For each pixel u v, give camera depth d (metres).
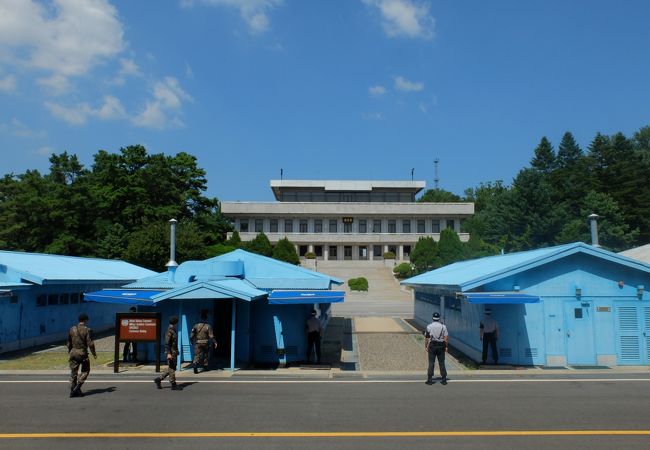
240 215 72.50
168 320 16.45
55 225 51.03
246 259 18.88
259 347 16.25
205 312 14.60
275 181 78.19
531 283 15.83
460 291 15.77
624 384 12.41
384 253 70.94
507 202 65.31
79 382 11.15
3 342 18.88
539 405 10.13
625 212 61.44
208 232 59.62
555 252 15.59
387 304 42.50
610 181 64.69
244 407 10.00
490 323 15.21
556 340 15.61
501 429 8.44
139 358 16.23
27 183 52.66
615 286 15.86
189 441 7.84
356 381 12.86
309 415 9.38
